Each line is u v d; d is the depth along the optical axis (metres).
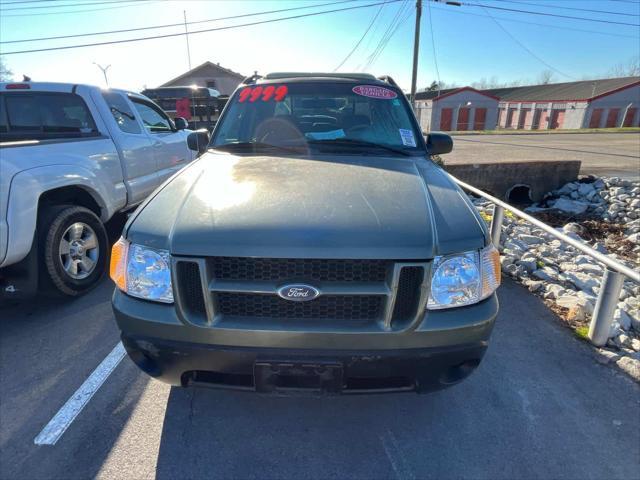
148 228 1.91
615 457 2.09
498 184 10.19
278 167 2.48
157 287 1.84
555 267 4.82
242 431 2.23
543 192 10.41
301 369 1.80
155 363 1.96
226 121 3.24
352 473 1.99
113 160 4.22
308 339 1.79
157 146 5.18
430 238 1.79
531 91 54.09
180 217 1.90
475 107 44.00
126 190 4.44
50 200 3.48
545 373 2.73
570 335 3.20
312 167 2.48
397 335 1.78
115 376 2.65
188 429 2.24
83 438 2.17
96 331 3.16
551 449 2.13
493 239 4.88
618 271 2.83
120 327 1.95
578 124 42.00
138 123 4.88
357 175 2.33
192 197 2.06
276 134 3.04
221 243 1.75
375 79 3.48
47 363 2.78
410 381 1.92
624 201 8.91
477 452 2.11
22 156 3.07
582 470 2.01
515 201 10.41
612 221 8.34
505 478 1.97
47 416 2.32
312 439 2.18
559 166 10.26
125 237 1.97
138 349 1.93
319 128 3.07
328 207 1.92
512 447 2.14
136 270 1.88
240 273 1.79
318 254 1.72
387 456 2.09
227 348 1.81
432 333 1.79
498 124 52.84
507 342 3.09
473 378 2.67
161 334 1.85
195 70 39.50
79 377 2.64
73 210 3.44
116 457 2.06
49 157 3.31
